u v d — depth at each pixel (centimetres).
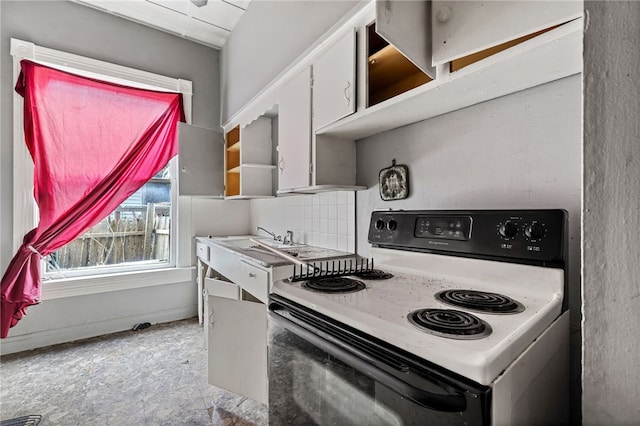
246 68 264
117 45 273
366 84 130
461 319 71
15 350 233
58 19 249
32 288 227
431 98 113
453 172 128
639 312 44
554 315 80
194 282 309
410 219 130
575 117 95
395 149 154
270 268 155
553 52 80
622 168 45
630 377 45
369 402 71
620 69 45
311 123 163
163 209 304
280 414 102
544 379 72
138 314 283
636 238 44
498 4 81
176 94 299
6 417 159
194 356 226
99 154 261
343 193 188
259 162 267
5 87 232
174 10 268
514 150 109
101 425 154
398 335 66
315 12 179
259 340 157
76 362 217
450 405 55
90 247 272
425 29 97
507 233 98
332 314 82
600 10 46
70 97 251
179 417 160
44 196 238
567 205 97
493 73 93
